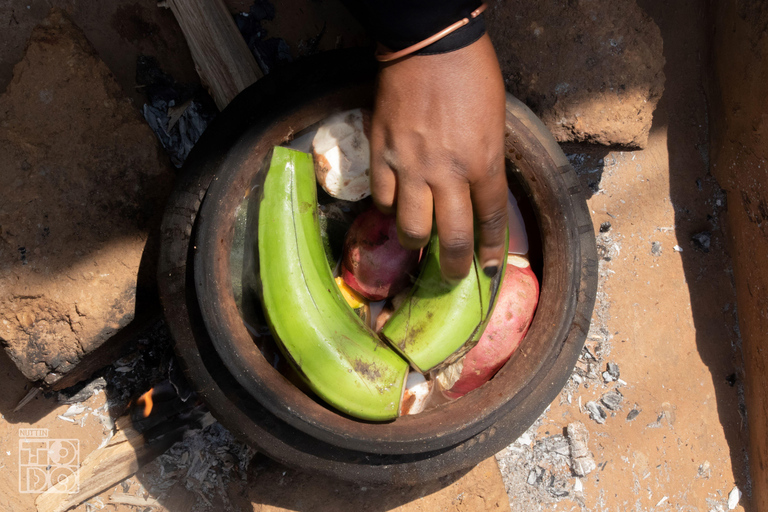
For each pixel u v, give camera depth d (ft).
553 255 4.57
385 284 4.70
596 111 5.61
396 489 5.68
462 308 4.18
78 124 5.18
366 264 4.63
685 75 7.39
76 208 5.16
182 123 6.14
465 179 3.67
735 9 6.68
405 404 4.53
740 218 7.10
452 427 4.09
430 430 4.06
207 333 4.24
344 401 4.04
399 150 3.72
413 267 4.68
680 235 7.34
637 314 7.17
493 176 3.72
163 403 6.15
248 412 4.29
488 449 4.64
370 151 3.96
